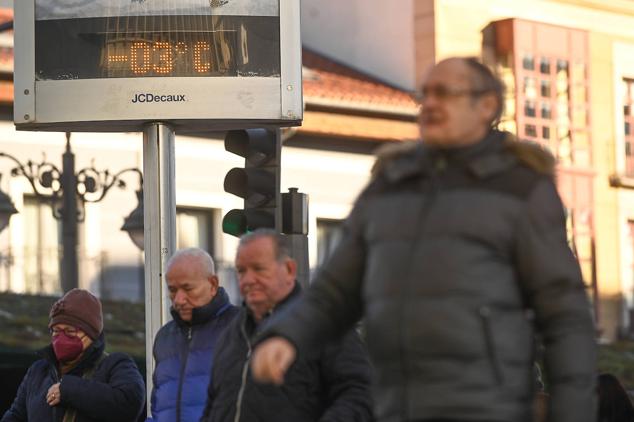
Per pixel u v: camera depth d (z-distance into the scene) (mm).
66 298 16953
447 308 9734
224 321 15242
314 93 55781
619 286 63844
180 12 18703
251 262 13148
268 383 13008
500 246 9875
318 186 56312
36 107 18703
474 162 10008
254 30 18766
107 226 51875
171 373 15242
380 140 57656
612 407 16531
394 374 9891
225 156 54594
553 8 62531
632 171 64562
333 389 13008
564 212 10125
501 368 9766
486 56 60375
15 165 50344
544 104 61531
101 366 16938
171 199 18812
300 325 10328
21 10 18750
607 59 64188
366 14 60312
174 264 15258
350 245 10383
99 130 19281
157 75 18625
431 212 9930
